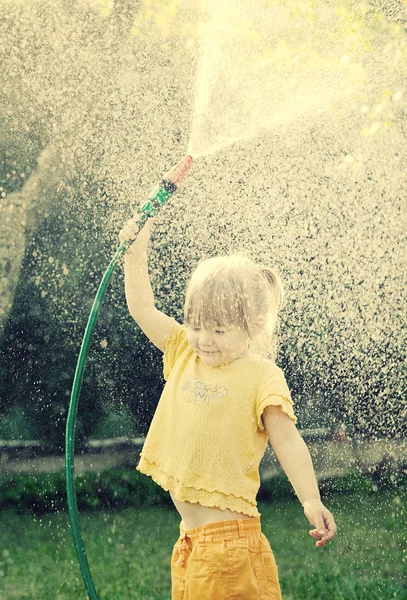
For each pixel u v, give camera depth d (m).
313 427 5.07
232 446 2.39
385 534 4.23
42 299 5.18
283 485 5.00
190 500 2.37
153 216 2.68
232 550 2.32
